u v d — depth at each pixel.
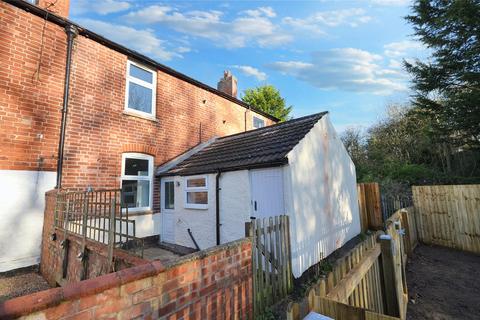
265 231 4.31
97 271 3.41
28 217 5.87
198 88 11.50
